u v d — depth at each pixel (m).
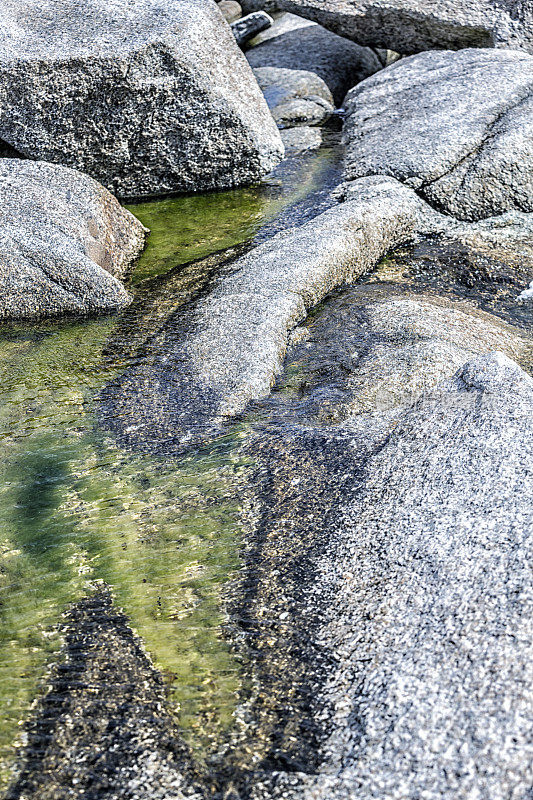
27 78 7.53
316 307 5.85
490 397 3.89
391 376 4.73
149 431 4.50
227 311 5.54
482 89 7.89
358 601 3.03
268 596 3.20
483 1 9.37
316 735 2.57
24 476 4.18
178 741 2.62
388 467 3.77
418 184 7.18
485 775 2.23
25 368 5.25
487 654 2.56
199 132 8.05
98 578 3.43
